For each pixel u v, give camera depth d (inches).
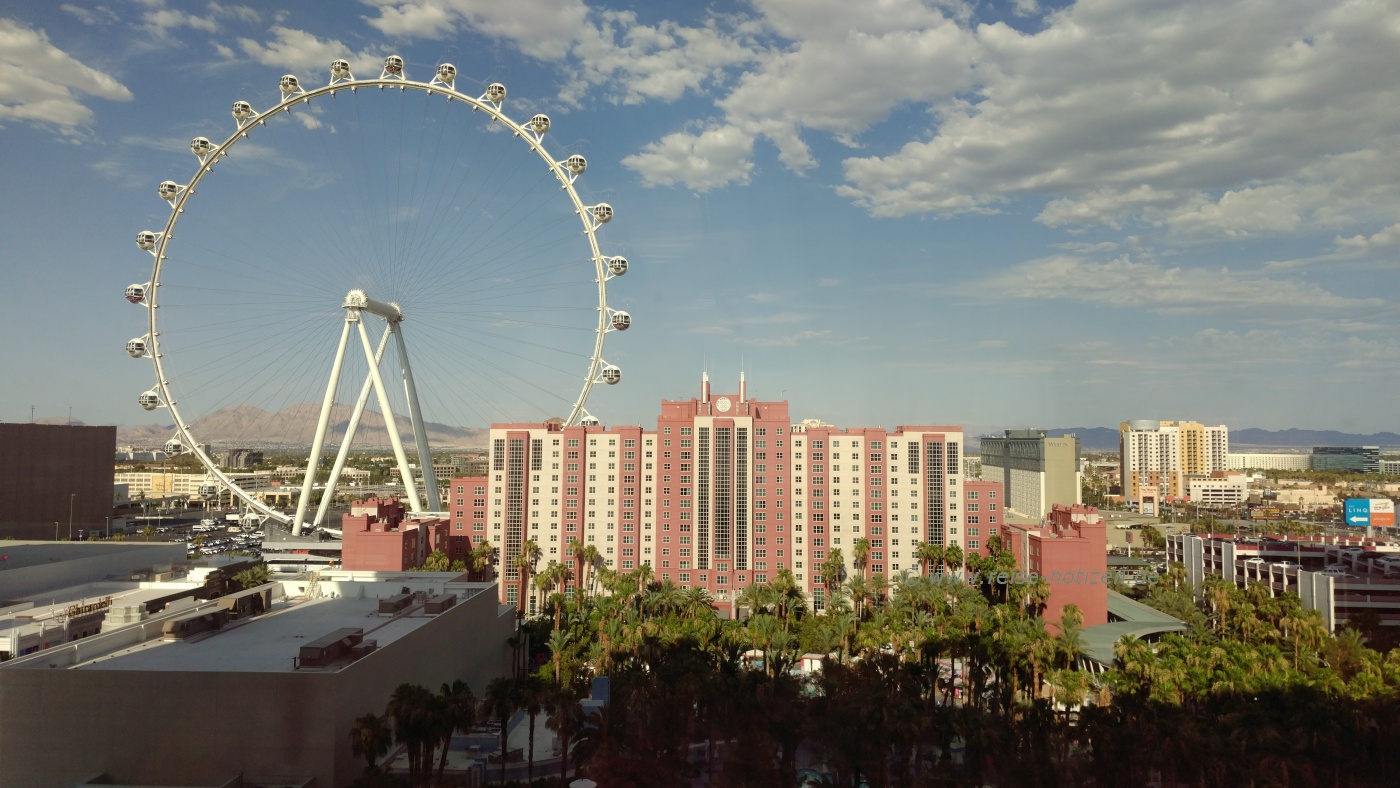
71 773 3447.3
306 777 3422.7
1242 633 5969.5
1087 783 3853.3
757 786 3841.0
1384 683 4323.3
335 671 3503.9
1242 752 3432.6
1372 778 3806.6
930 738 3774.6
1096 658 5531.5
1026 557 7377.0
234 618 4719.5
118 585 5324.8
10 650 3754.9
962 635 5339.6
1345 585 6609.3
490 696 3823.8
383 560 7554.1
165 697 3464.6
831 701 4146.2
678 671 4131.4
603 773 3762.3
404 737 3331.7
